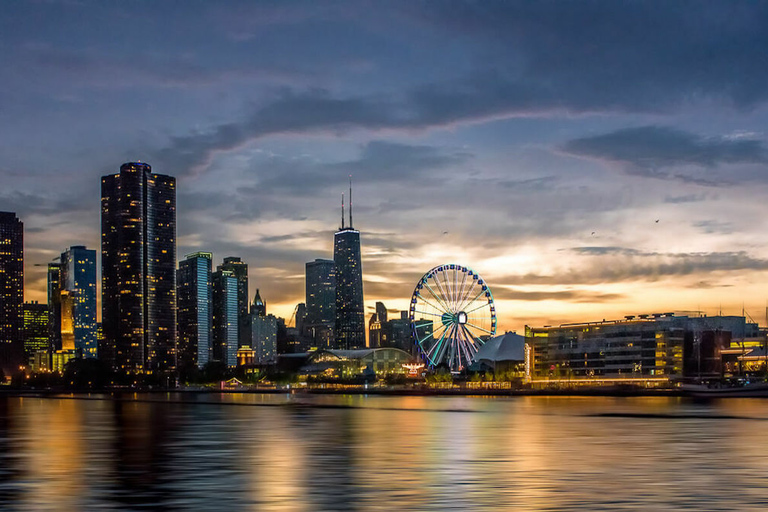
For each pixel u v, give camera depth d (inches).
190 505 2753.4
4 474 3595.0
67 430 6574.8
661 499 2812.5
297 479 3368.6
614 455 4249.5
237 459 4180.6
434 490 3034.0
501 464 3860.7
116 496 2947.8
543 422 7180.1
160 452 4586.6
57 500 2864.2
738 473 3494.1
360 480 3321.9
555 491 2997.0
